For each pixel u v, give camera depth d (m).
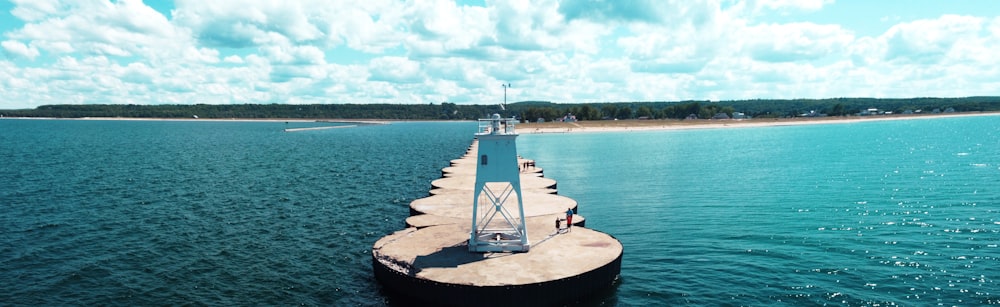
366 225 45.44
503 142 31.75
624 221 46.56
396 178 73.62
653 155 105.94
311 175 76.50
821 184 64.19
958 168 77.12
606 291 30.39
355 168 85.88
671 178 71.75
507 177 31.92
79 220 46.81
